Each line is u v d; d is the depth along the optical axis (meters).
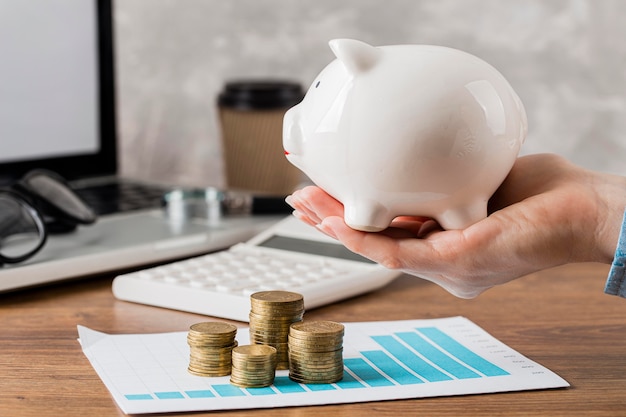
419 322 0.68
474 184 0.49
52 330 0.65
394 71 0.49
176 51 1.35
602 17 1.31
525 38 1.32
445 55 0.50
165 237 0.87
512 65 1.33
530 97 1.33
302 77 1.35
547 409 0.50
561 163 0.56
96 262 0.79
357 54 0.49
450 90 0.48
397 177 0.48
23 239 0.77
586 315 0.71
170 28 1.34
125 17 1.34
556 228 0.51
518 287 0.80
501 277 0.54
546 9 1.31
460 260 0.51
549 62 1.32
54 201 0.86
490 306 0.74
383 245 0.51
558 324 0.68
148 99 1.35
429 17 1.32
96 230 0.90
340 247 0.85
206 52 1.35
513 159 0.51
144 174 1.37
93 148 1.23
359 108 0.48
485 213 0.52
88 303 0.73
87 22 1.20
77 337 0.63
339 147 0.49
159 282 0.72
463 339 0.63
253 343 0.56
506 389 0.53
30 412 0.49
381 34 1.33
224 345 0.54
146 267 0.85
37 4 1.13
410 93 0.48
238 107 1.19
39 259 0.77
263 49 1.35
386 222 0.51
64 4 1.16
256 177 1.22
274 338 0.56
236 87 1.20
